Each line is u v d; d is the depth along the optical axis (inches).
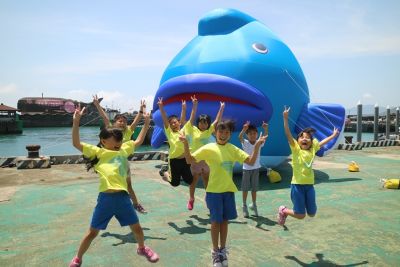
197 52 344.8
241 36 347.9
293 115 351.6
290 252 167.2
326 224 209.2
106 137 146.4
